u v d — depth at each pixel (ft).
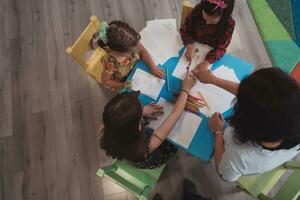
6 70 8.11
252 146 3.50
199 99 4.97
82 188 6.87
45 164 7.13
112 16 8.50
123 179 4.82
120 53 5.20
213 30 5.37
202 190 6.58
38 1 8.82
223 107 4.90
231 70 5.21
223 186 6.57
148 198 6.58
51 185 6.94
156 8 8.48
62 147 7.25
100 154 7.11
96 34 5.25
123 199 6.70
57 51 8.23
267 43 7.89
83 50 5.68
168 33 5.61
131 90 4.93
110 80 5.89
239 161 3.78
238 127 3.19
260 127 2.93
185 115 4.88
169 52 5.42
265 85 2.79
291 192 4.40
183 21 6.16
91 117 7.48
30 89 7.87
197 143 4.70
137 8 8.54
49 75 7.97
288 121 2.79
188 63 5.29
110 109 3.92
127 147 4.22
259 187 5.13
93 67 6.02
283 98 2.72
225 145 4.07
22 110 7.66
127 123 3.89
